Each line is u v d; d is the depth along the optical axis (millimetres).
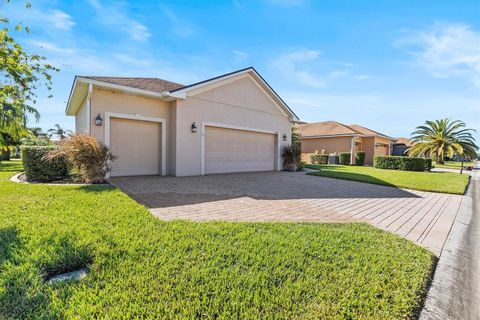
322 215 5047
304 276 2449
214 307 1919
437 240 3918
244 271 2482
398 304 2111
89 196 5418
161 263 2520
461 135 25031
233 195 6680
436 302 2260
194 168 10766
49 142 9141
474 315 2090
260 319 1822
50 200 5000
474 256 3326
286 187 8461
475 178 14414
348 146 23984
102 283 2164
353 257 2943
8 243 2846
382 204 6359
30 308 1818
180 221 3961
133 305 1891
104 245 2850
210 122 11336
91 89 8305
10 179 8227
